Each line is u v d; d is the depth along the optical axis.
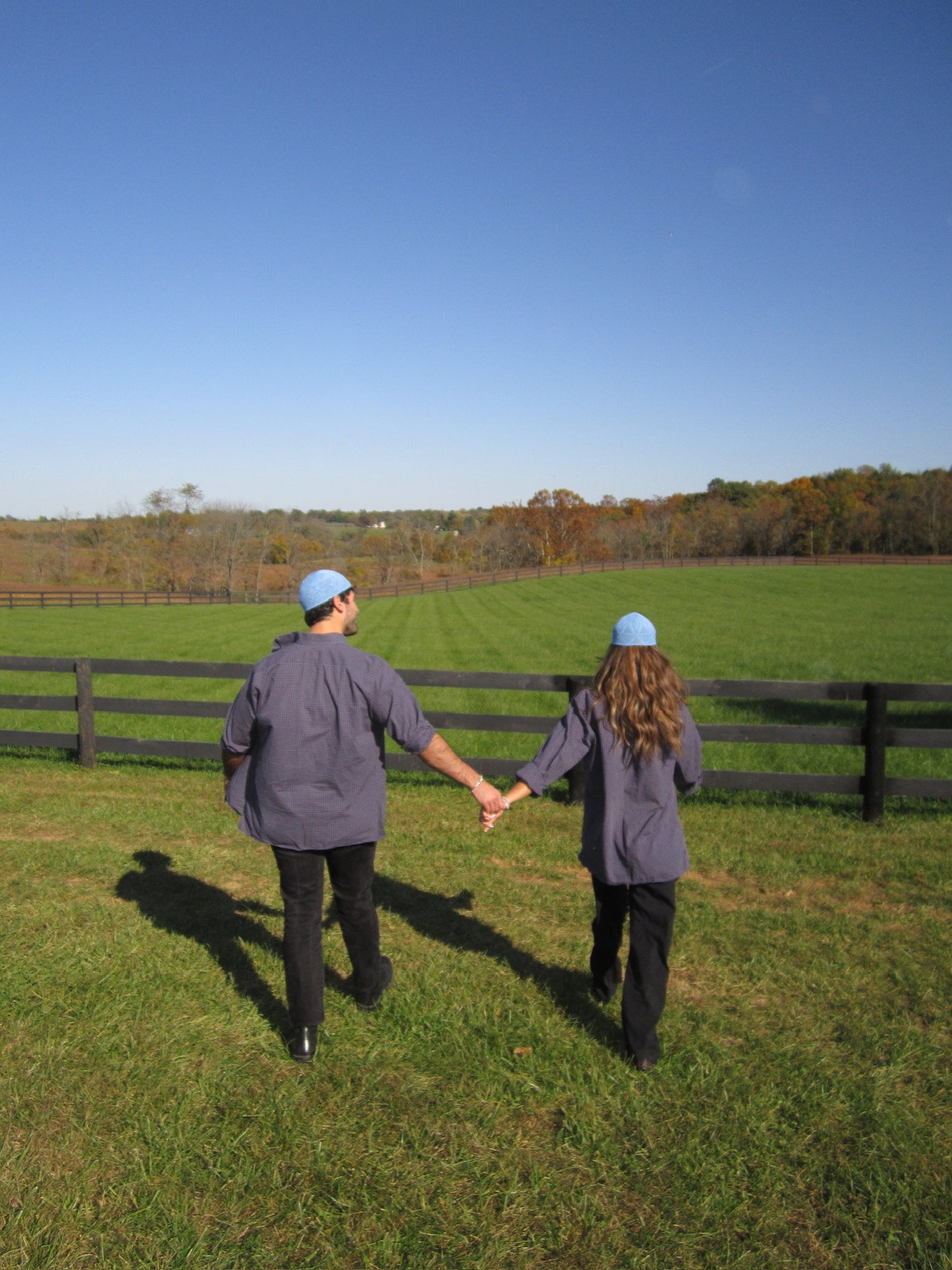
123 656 22.14
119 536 84.50
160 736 11.02
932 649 22.45
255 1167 2.50
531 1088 2.88
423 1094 2.86
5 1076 2.93
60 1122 2.70
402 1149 2.59
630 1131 2.68
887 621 30.58
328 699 2.95
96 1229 2.26
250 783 3.12
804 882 4.91
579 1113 2.75
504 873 5.09
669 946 3.03
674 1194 2.41
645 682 2.95
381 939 4.11
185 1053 3.08
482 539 101.06
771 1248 2.23
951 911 4.45
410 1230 2.28
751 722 11.92
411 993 3.52
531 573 68.75
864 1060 3.06
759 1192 2.42
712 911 4.44
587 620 33.72
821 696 6.12
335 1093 2.87
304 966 3.01
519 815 6.29
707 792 7.01
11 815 6.23
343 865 3.12
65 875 4.95
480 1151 2.59
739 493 124.69
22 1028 3.21
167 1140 2.61
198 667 7.61
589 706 3.02
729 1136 2.64
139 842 5.61
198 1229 2.27
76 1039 3.14
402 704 2.99
